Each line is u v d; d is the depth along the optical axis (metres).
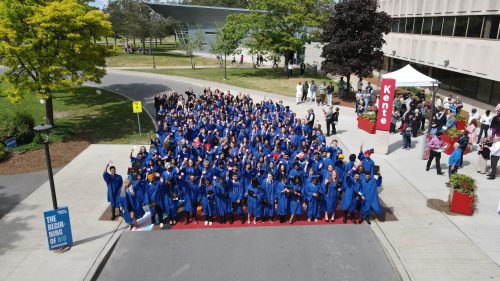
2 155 18.12
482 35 26.23
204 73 43.25
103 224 12.47
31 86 20.16
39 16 18.94
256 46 39.69
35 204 13.84
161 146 16.41
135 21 57.81
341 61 29.00
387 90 17.75
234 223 12.73
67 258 10.62
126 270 10.24
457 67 29.03
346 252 10.85
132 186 12.10
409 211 12.99
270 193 12.55
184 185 12.41
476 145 19.66
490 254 10.59
